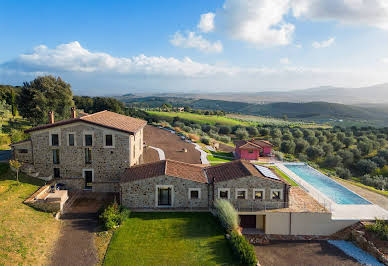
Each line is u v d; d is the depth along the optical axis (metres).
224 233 22.45
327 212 24.95
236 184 25.44
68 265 17.59
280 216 24.88
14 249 17.64
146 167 28.45
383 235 22.81
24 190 25.66
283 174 40.19
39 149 29.08
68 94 66.31
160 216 24.52
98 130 28.64
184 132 72.81
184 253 19.66
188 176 26.17
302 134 94.94
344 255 22.38
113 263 18.09
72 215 23.97
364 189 38.41
